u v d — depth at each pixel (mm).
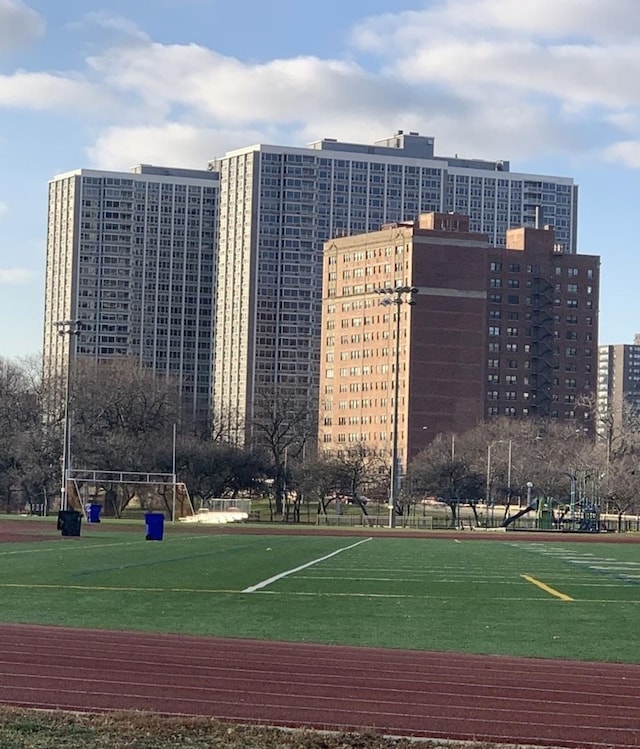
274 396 196000
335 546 62719
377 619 27500
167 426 133375
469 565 47969
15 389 131000
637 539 84938
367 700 17406
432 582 38531
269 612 28516
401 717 16359
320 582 37688
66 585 34938
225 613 28078
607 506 134750
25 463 117875
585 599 33531
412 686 18562
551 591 35938
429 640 23969
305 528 92125
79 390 127875
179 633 24172
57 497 121688
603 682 19281
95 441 121000
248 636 23953
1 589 33312
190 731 15086
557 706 17250
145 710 16438
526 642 23953
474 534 89375
